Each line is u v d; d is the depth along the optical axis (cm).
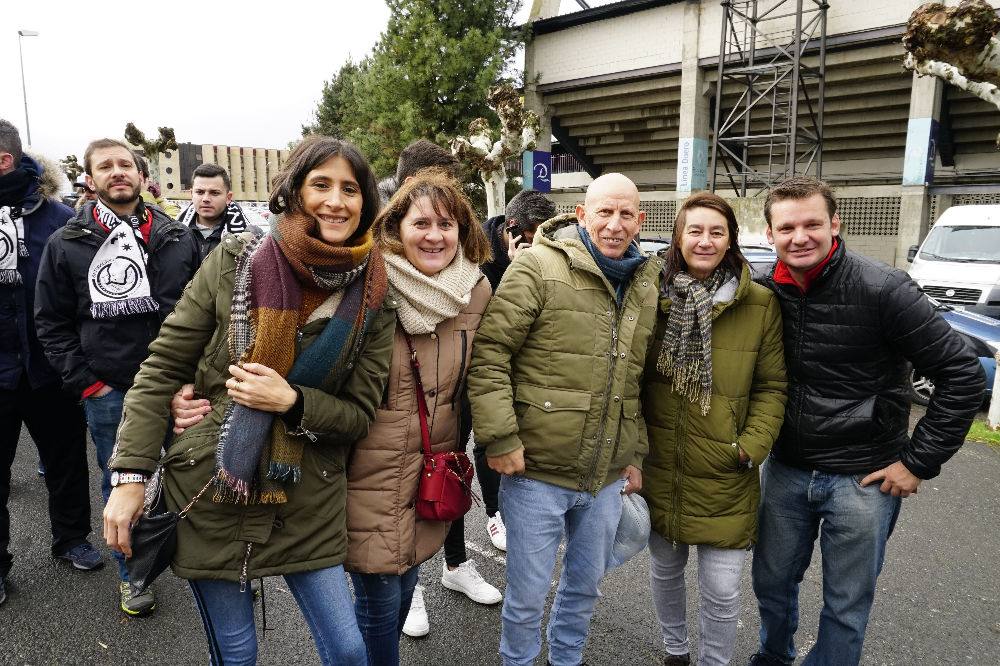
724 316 231
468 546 372
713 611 242
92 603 303
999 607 315
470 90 1742
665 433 242
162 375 172
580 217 233
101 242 283
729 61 1557
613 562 241
